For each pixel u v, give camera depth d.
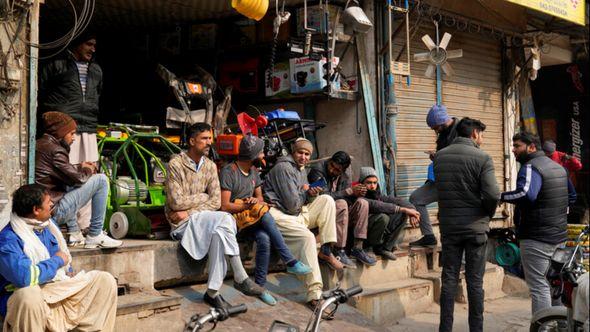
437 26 8.08
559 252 4.98
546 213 5.86
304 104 8.16
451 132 6.87
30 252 3.96
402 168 8.27
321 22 7.60
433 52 7.97
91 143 6.10
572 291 4.16
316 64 7.46
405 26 7.85
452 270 5.81
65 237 5.27
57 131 5.09
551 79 12.73
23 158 4.90
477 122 5.87
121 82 8.63
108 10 7.73
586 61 12.30
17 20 4.89
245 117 6.43
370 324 5.86
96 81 6.16
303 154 6.10
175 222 5.46
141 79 8.40
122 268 5.01
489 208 5.66
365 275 6.72
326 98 7.90
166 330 4.75
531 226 5.92
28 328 3.82
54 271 3.99
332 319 5.66
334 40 7.32
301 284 6.21
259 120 6.39
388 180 7.98
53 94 5.94
